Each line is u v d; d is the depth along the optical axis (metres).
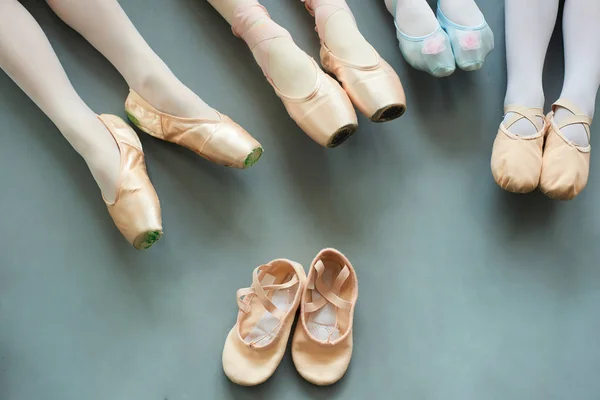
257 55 1.11
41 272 1.10
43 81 1.05
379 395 1.08
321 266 1.07
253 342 1.05
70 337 1.08
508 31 1.17
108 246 1.12
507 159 1.09
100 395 1.06
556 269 1.16
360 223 1.16
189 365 1.08
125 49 1.08
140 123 1.12
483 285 1.15
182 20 1.21
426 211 1.17
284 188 1.17
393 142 1.20
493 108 1.22
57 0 1.08
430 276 1.15
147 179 1.08
